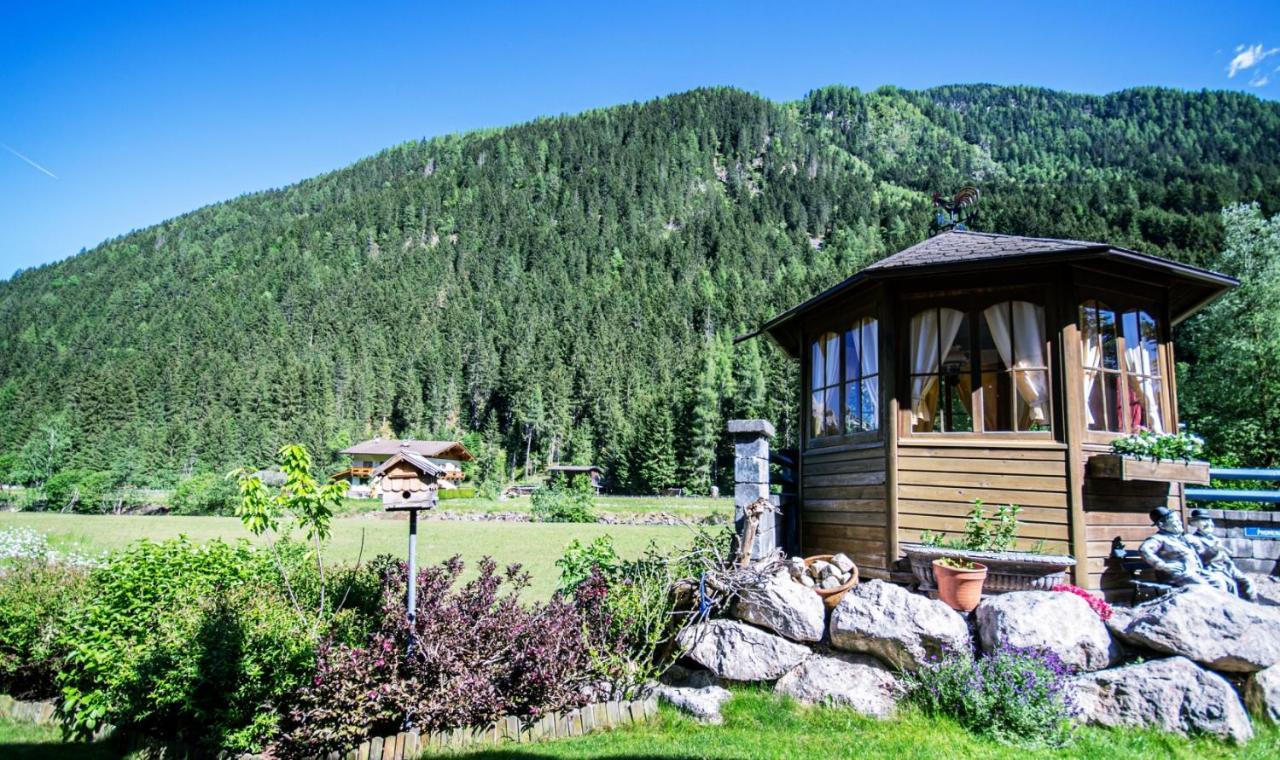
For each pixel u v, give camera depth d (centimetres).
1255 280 2227
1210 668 544
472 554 2033
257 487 646
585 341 11419
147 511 5316
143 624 623
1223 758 479
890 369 765
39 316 16900
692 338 11475
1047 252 682
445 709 539
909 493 744
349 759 528
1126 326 764
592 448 8394
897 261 797
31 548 1345
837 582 675
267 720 535
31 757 592
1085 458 696
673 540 2289
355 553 1978
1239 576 666
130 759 580
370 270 17675
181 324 14862
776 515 798
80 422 8756
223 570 730
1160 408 782
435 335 13362
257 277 17538
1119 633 581
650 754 510
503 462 9194
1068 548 679
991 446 719
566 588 743
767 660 613
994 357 740
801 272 14950
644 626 655
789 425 6750
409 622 566
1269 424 2108
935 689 558
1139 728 520
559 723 569
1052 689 523
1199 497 836
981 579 621
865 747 504
